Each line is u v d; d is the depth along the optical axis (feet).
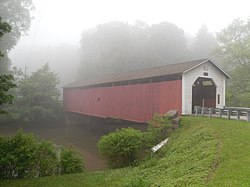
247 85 103.45
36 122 132.57
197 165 31.09
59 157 43.24
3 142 38.01
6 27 36.50
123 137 45.93
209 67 69.41
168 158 40.55
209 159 31.53
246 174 24.64
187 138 46.96
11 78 36.06
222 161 29.86
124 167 43.98
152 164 39.78
